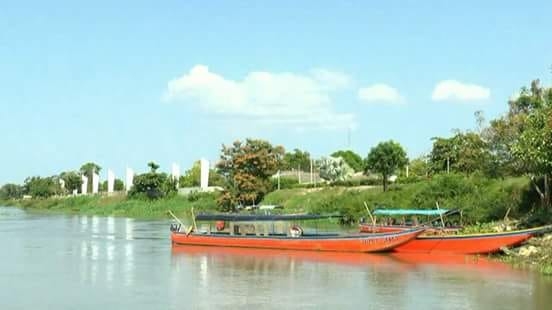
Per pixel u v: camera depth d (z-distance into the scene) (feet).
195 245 209.67
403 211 221.87
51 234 269.03
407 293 121.60
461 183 248.93
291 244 191.62
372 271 149.18
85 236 257.14
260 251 191.93
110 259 178.50
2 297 122.42
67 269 159.12
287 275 145.07
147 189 486.38
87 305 114.62
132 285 134.41
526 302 111.34
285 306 111.34
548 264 147.64
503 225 192.24
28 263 171.22
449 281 133.18
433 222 229.66
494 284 128.26
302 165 569.23
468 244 170.60
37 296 123.34
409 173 372.17
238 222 206.59
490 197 222.69
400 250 179.83
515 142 194.70
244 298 118.83
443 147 306.55
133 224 338.13
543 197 189.16
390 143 309.83
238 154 364.38
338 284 132.46
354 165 522.88
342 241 184.85
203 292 125.29
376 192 302.25
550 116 163.53
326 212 299.99
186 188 492.95
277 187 395.75
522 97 210.59
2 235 264.11
